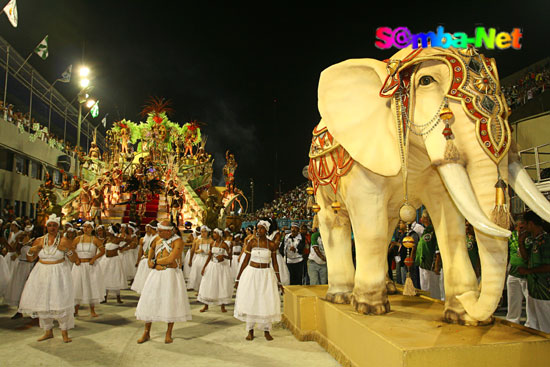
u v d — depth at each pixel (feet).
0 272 29.53
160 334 21.26
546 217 10.28
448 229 14.73
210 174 92.27
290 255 34.78
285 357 16.78
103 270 30.89
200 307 29.99
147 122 95.35
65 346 19.07
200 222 65.92
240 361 16.47
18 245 28.07
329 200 19.25
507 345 11.19
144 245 32.78
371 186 15.20
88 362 16.69
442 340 11.64
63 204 66.95
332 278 18.72
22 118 85.40
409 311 15.90
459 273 14.25
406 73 13.56
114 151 91.76
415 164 14.55
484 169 11.09
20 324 23.67
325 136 17.54
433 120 12.25
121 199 75.61
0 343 19.61
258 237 20.27
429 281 26.37
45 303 19.30
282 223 83.41
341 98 15.47
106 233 32.27
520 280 20.89
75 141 142.92
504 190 10.61
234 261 38.45
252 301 19.48
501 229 9.86
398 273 36.45
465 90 11.62
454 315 13.78
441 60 12.60
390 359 11.37
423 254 26.17
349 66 15.57
